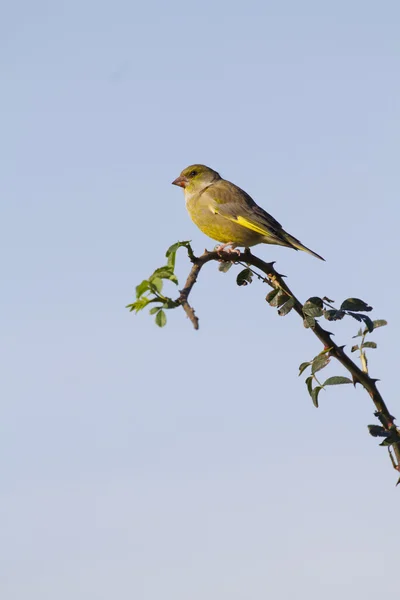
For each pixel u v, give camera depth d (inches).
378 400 229.9
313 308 236.5
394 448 220.4
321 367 232.8
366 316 233.9
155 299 197.8
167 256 216.7
